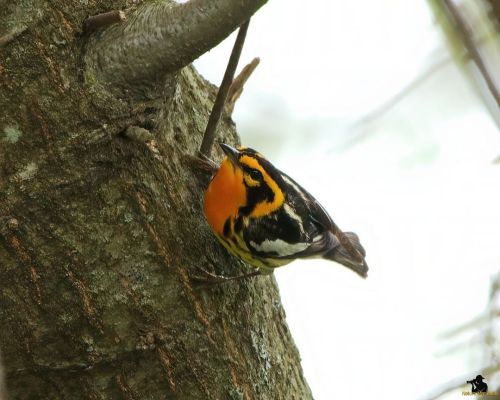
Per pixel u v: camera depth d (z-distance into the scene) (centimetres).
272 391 1020
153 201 906
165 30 805
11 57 802
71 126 827
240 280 1034
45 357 909
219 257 1018
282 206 1103
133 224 889
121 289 896
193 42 810
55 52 812
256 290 1066
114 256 888
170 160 952
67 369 916
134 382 934
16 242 852
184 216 955
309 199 1190
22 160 828
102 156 849
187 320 937
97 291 888
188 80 1048
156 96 861
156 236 907
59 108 821
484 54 716
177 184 954
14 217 844
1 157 825
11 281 868
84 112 827
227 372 966
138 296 905
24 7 801
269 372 1021
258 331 1027
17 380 923
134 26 819
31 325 888
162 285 918
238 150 1080
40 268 866
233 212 1020
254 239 1052
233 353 973
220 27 799
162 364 931
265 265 1078
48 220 853
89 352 909
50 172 837
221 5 783
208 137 1002
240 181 1030
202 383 952
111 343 910
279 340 1080
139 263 902
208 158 1016
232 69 960
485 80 708
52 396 937
